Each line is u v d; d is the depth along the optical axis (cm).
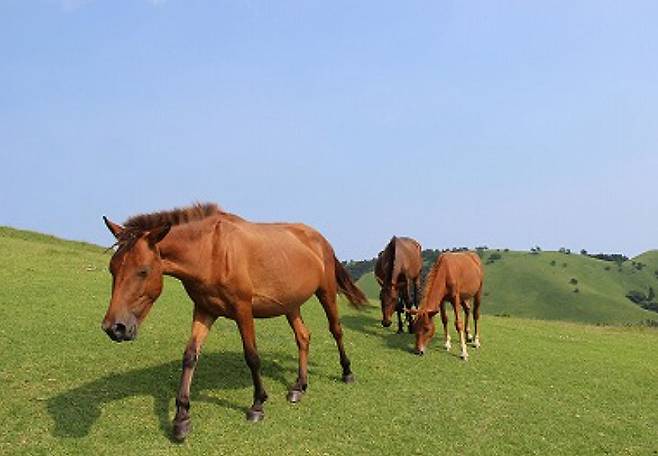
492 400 920
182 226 669
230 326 1266
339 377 965
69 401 758
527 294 8550
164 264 651
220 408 771
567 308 7975
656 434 845
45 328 1093
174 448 651
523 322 2048
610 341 1702
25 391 788
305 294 831
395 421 787
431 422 796
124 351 1006
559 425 837
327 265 906
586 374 1170
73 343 1019
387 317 1347
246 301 721
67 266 1867
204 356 1015
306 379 857
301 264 814
